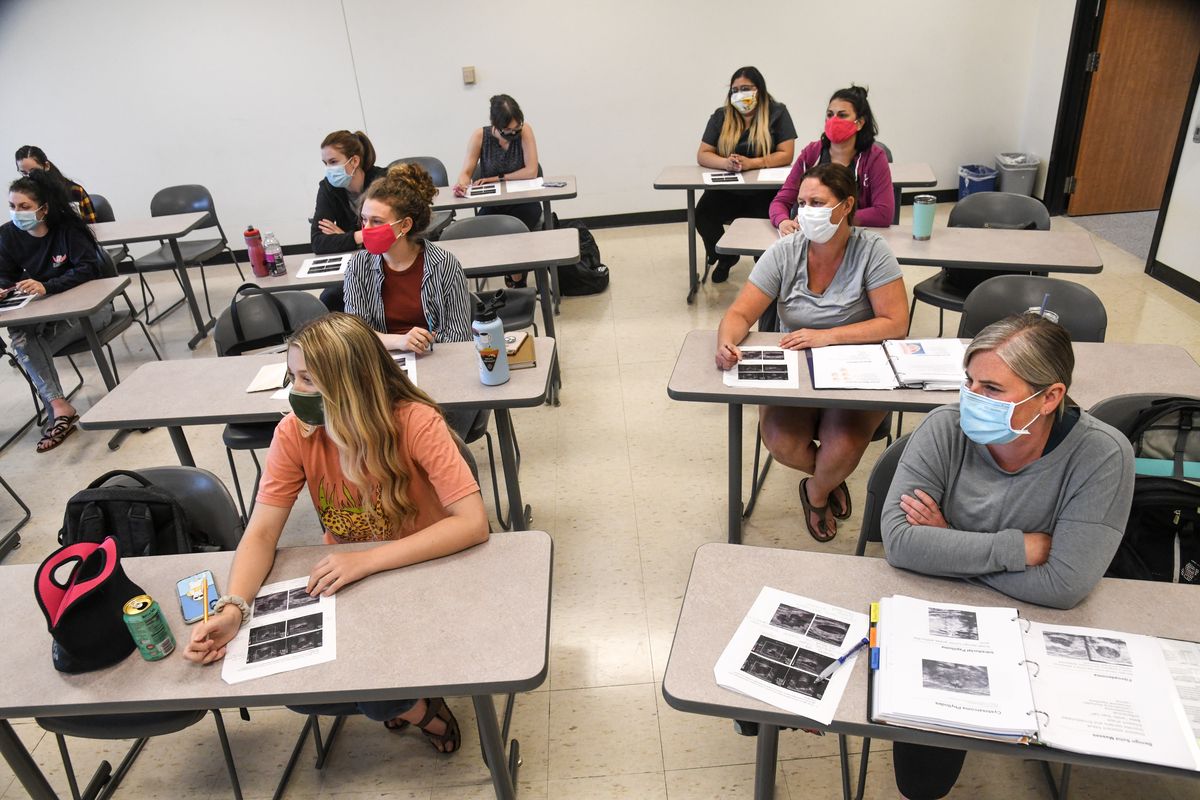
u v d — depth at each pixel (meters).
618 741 2.02
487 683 1.33
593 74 5.77
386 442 1.64
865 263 2.41
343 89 5.71
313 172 5.95
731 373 2.28
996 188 6.05
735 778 1.90
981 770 1.88
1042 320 1.36
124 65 5.53
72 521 1.76
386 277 2.71
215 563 1.68
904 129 6.00
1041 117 5.73
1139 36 5.23
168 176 5.91
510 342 2.48
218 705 1.36
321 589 1.55
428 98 5.79
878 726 1.21
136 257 6.03
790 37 5.68
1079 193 5.72
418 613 1.49
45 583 1.40
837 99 3.25
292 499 1.73
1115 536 1.37
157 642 1.42
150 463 3.48
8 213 5.93
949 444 1.55
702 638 1.38
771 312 2.69
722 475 3.08
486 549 1.65
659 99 5.87
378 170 3.77
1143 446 1.74
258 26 5.48
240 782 1.99
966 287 3.30
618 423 3.50
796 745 1.98
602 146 6.02
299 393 1.58
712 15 5.61
